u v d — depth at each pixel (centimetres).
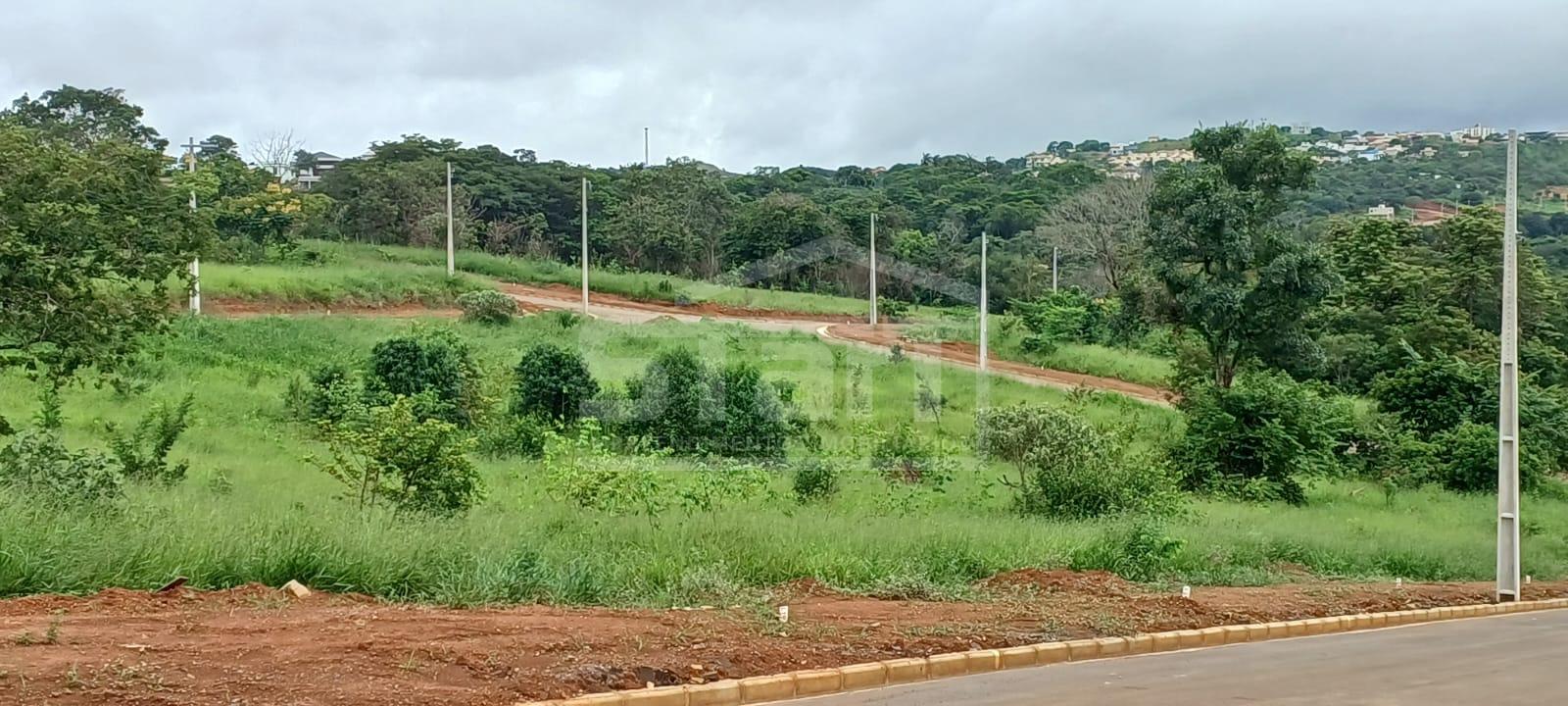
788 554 1341
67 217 1677
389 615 952
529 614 1009
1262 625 1249
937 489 2306
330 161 8294
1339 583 1683
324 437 1930
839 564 1338
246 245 4778
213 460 2158
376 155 6569
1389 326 4619
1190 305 3347
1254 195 3344
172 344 3203
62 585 978
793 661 906
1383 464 3347
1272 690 894
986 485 2317
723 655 889
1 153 1656
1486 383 3522
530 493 1881
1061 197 6438
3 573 962
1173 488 2344
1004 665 997
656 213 5128
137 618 880
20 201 1648
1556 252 5600
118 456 1822
